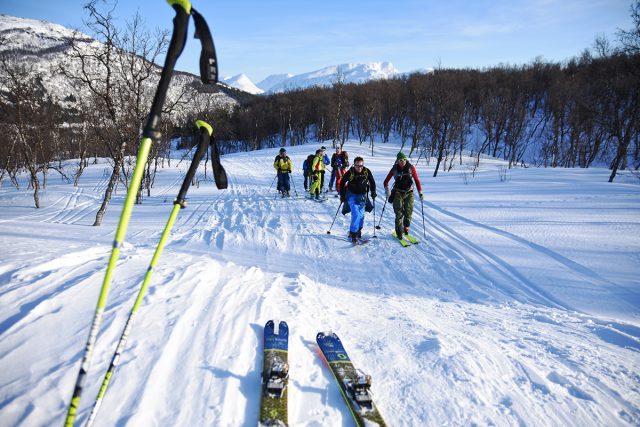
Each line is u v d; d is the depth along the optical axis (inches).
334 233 314.3
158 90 54.3
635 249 237.1
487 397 95.0
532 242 266.2
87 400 71.9
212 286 142.6
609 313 167.2
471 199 438.6
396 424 83.7
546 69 2448.3
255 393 84.5
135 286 127.0
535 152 1866.4
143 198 607.5
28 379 75.2
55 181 878.4
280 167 491.8
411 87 2223.2
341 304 167.9
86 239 223.0
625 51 627.5
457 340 126.7
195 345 97.0
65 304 107.9
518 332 143.3
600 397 99.3
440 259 247.6
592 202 385.1
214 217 399.2
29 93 589.0
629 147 1414.9
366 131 2159.2
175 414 73.2
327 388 93.0
